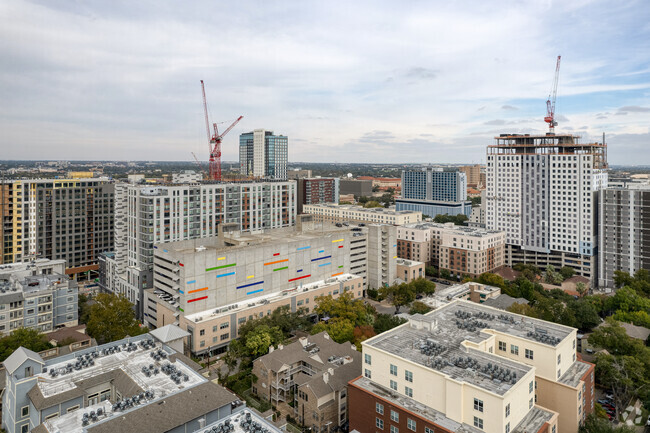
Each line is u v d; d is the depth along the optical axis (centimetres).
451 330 11738
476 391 8525
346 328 15438
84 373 10425
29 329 14862
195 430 8825
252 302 18188
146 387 9775
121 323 15812
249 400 12769
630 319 17462
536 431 8725
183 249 19125
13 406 9794
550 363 10381
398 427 9481
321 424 11094
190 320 16075
